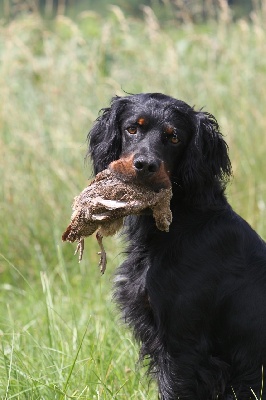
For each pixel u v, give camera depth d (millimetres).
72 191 14242
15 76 16625
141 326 8805
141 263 8773
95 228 7824
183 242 8547
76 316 11336
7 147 14930
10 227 14172
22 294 13008
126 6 20406
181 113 8781
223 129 15469
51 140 15383
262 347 8555
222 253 8547
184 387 8531
